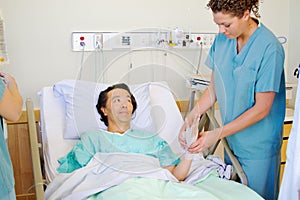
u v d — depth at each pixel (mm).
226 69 1793
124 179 1533
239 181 1826
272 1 2803
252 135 1764
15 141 2422
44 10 2352
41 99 2109
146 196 1435
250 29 1695
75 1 2391
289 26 2875
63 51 2428
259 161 1796
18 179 2475
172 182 1562
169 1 2557
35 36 2367
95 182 1554
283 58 1671
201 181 1697
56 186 1621
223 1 1533
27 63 2387
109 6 2453
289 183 1221
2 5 2279
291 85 2516
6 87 1245
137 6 2502
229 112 1812
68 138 1930
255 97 1703
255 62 1663
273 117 1780
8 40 2322
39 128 2258
